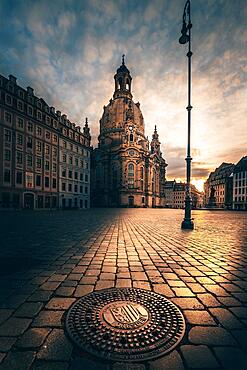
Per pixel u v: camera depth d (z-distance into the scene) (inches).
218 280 146.8
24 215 879.1
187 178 465.4
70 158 1790.1
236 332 86.7
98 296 118.2
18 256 207.2
